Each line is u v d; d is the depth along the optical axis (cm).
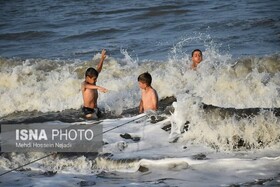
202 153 1617
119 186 1454
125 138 1814
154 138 1788
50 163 1658
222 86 2211
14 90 2550
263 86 2106
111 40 3994
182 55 3184
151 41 3775
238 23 4144
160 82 2394
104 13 5256
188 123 1806
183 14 4831
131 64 2731
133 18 4866
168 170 1535
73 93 2473
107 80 2512
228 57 2589
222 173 1479
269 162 1517
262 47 3238
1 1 6838
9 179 1559
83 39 4178
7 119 2289
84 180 1520
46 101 2450
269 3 4994
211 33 3884
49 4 6253
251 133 1648
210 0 5409
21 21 5341
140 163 1584
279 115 1684
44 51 3797
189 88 2312
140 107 2123
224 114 1738
